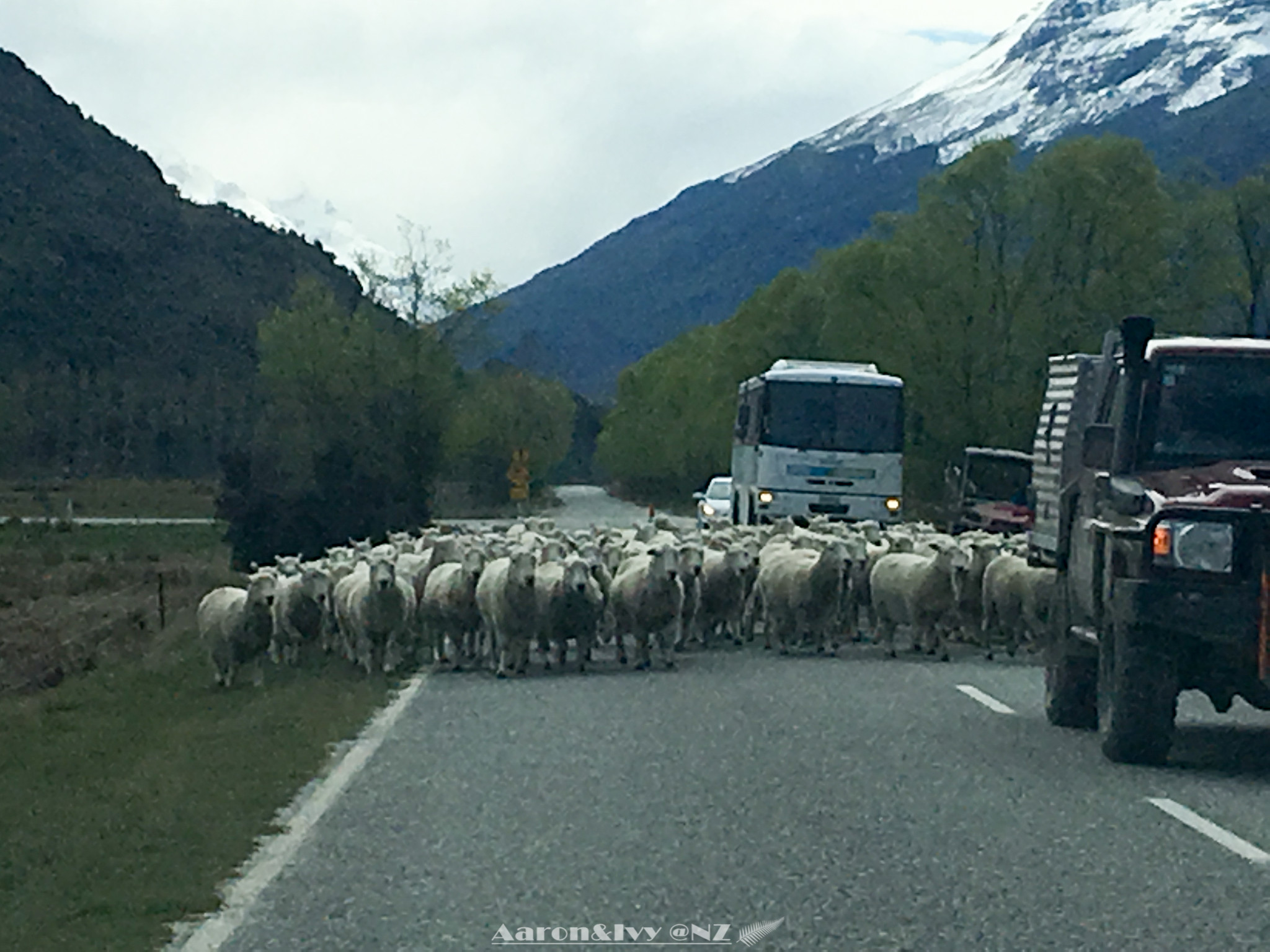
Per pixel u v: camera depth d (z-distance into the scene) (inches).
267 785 413.4
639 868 314.0
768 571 794.8
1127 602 407.2
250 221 4694.9
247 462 1803.6
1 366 3575.3
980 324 2182.6
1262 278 2461.9
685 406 4060.0
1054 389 645.3
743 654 774.5
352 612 713.6
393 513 1867.6
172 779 436.5
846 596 845.2
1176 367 463.5
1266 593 395.2
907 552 850.1
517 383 4517.7
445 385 2190.0
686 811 368.2
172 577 1499.8
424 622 739.4
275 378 2123.5
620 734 494.6
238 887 307.9
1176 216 2188.7
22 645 922.7
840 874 306.8
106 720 593.3
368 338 2159.2
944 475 2174.0
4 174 4023.1
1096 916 275.3
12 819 394.9
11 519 2381.9
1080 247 2174.0
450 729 514.9
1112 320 2132.1
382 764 445.4
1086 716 504.7
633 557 821.2
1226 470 434.3
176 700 645.9
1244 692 430.9
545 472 4662.9
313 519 1793.8
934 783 402.6
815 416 1275.8
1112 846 329.4
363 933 273.0
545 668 711.1
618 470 5167.3
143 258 4151.1
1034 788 395.2
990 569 744.3
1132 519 427.2
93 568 1621.6
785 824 353.1
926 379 2194.9
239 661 690.8
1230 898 287.0
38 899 302.7
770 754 451.5
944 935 264.5
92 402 3686.0
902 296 2194.9
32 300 3752.5
